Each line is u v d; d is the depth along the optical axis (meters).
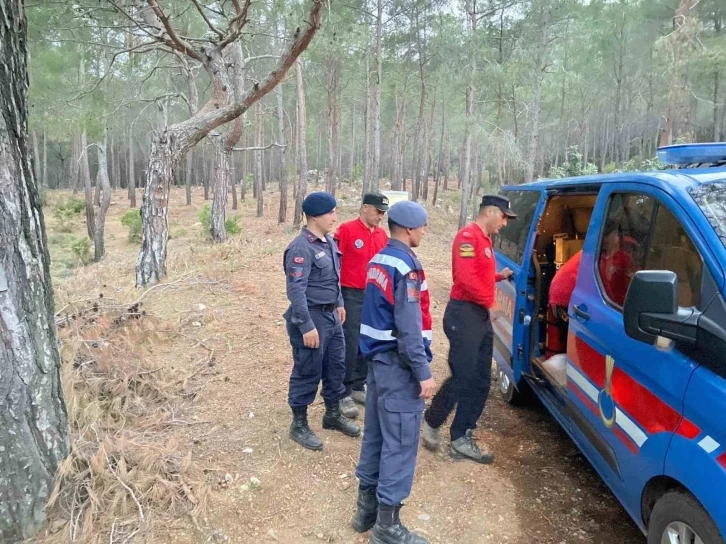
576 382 3.23
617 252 2.97
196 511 3.00
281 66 7.82
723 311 2.07
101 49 12.50
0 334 2.67
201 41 8.91
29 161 2.76
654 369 2.34
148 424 3.96
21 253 2.72
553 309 4.14
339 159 38.03
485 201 3.51
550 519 3.09
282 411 4.26
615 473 2.73
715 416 1.98
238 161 51.53
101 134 14.32
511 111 27.23
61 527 2.80
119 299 6.59
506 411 4.63
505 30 23.03
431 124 34.59
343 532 2.94
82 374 4.30
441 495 3.30
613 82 33.91
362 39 18.28
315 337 3.51
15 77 2.64
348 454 3.71
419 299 2.68
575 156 16.91
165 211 8.47
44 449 2.85
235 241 13.48
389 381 2.73
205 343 5.66
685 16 13.32
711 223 2.32
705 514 2.03
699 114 25.41
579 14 22.34
